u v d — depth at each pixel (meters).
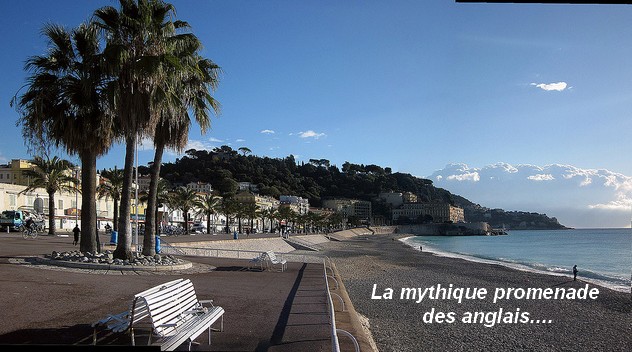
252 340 8.39
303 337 8.88
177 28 20.17
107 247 28.52
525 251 89.19
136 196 26.22
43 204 64.69
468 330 16.66
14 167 85.12
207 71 22.23
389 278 33.34
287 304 12.57
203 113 22.08
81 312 9.48
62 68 18.67
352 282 30.11
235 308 11.64
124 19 17.59
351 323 10.46
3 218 47.31
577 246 111.94
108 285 13.38
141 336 7.81
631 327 18.12
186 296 8.06
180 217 110.62
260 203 154.88
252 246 55.41
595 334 16.88
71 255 18.00
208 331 8.33
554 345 15.09
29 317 8.79
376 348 13.28
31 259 17.70
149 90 17.38
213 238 62.84
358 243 115.06
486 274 38.19
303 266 25.69
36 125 18.06
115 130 19.55
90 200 19.11
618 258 68.12
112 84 17.16
